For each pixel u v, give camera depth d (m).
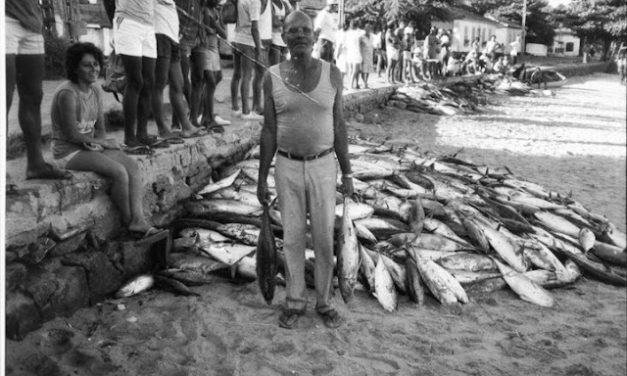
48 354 3.37
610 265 5.77
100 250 4.15
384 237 5.37
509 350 3.89
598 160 11.23
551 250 5.68
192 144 5.58
